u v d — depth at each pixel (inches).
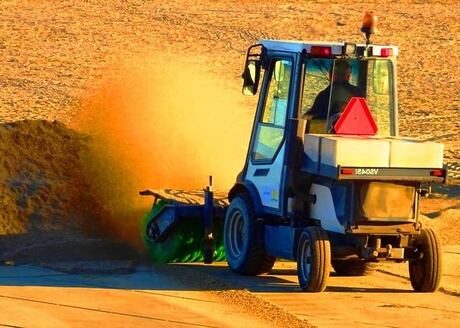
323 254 1469.0
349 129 1505.9
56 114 3277.6
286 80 1572.3
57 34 5004.9
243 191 1648.6
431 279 1512.1
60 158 1908.2
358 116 1505.9
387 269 1705.2
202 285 1525.6
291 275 1633.9
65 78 3998.5
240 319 1327.5
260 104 1621.6
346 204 1464.1
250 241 1590.8
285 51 1558.8
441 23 5718.5
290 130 1525.6
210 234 1653.5
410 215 1481.3
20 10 5659.5
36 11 5644.7
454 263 1729.8
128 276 1578.5
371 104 1561.3
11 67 4234.7
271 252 1574.8
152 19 5492.1
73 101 3528.5
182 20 5492.1
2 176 1833.2
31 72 4128.9
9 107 3410.4
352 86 1547.7
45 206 1798.7
